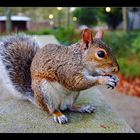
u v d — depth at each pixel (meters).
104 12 4.48
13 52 0.69
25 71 0.68
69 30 3.66
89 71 0.58
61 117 0.60
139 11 4.64
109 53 0.57
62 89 0.60
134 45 2.87
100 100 0.72
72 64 0.58
